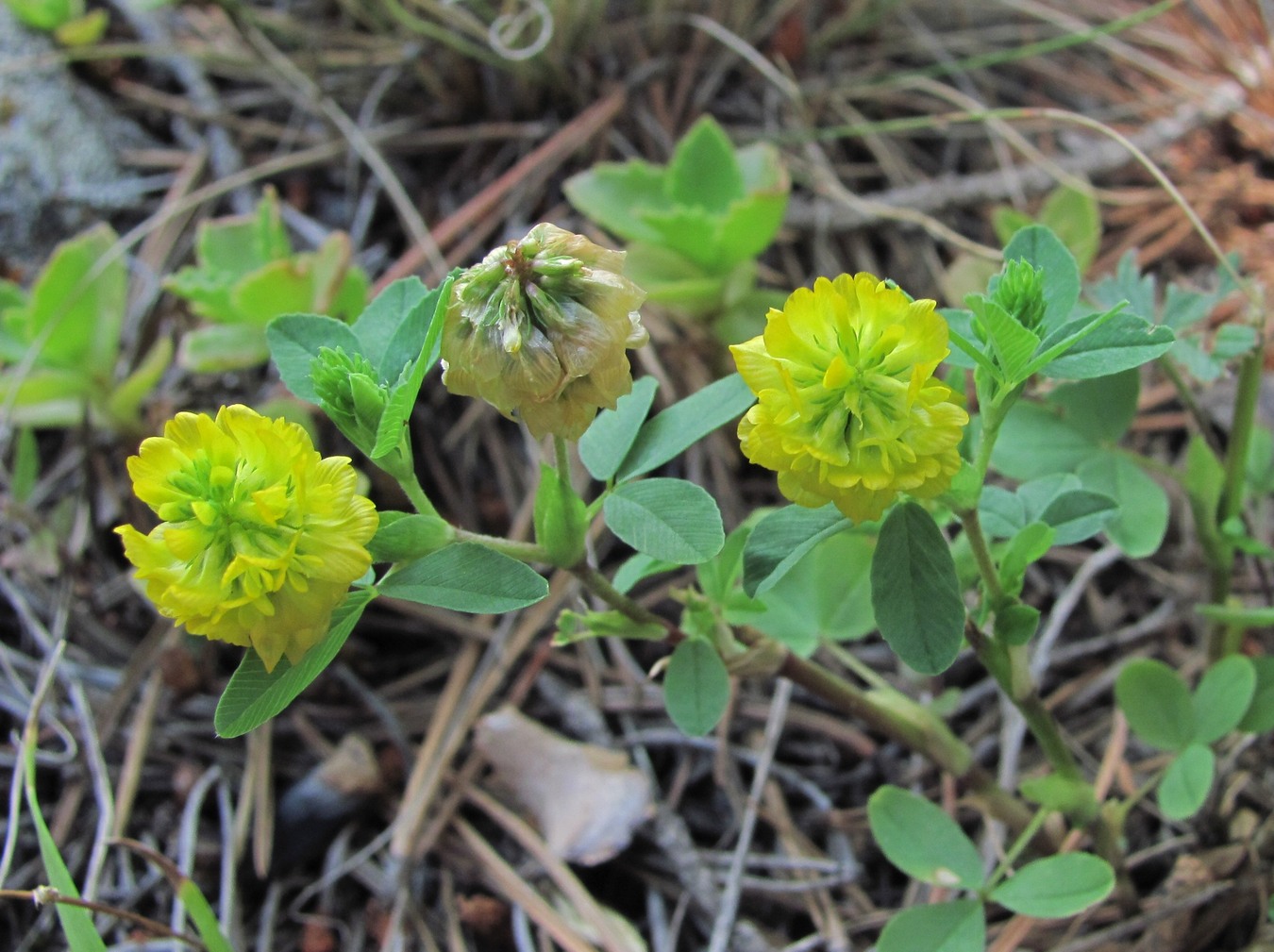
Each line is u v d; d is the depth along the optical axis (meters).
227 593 0.06
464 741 0.12
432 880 0.11
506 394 0.07
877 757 0.12
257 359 0.13
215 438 0.07
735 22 0.16
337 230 0.16
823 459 0.06
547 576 0.13
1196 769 0.10
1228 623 0.11
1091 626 0.13
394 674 0.13
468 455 0.14
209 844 0.12
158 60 0.17
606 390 0.07
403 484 0.07
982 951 0.09
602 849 0.11
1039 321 0.07
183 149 0.16
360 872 0.11
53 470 0.14
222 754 0.12
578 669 0.12
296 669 0.07
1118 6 0.17
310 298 0.13
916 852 0.09
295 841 0.11
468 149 0.16
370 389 0.07
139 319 0.15
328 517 0.07
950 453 0.07
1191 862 0.10
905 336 0.06
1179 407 0.14
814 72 0.17
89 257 0.13
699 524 0.08
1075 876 0.09
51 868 0.09
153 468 0.06
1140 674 0.10
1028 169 0.16
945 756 0.10
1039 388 0.10
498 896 0.11
